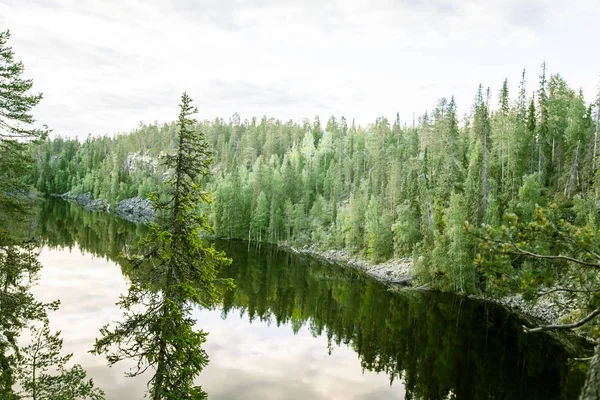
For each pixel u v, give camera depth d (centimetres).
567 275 832
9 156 1602
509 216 845
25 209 1702
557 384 2695
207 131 18088
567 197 5384
